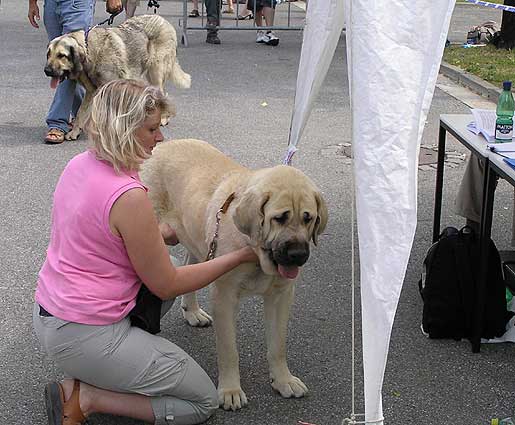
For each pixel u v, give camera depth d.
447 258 3.84
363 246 2.66
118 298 2.91
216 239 3.21
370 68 2.59
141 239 2.85
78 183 2.91
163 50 8.31
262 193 2.90
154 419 3.03
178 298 4.37
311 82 3.76
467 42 12.62
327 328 4.06
